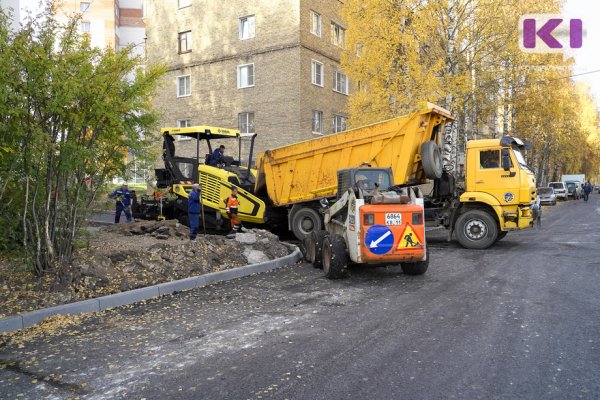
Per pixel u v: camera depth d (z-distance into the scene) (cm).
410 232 841
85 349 516
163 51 3094
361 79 1973
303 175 1423
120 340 545
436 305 674
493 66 2272
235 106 2802
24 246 725
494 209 1248
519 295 725
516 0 2170
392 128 1272
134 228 1199
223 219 1521
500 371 430
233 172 1549
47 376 443
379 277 897
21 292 691
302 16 2583
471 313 628
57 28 700
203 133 1507
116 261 846
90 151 716
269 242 1115
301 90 2575
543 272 907
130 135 794
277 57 2636
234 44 2794
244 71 2772
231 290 801
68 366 467
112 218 2014
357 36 1933
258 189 1510
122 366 462
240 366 454
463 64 2117
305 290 793
